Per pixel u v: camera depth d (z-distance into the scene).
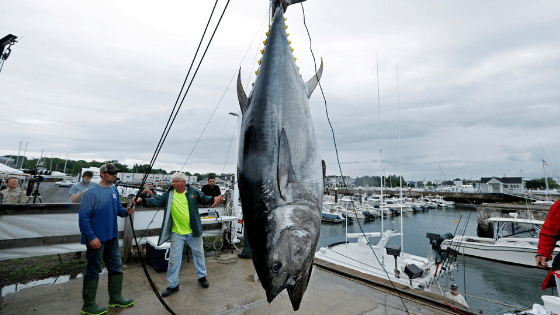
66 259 4.39
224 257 4.78
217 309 2.84
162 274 3.85
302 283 1.27
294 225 1.29
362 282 3.71
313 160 1.43
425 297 3.15
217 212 5.23
